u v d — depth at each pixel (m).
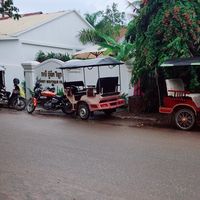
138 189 5.71
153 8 13.42
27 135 10.25
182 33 12.51
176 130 10.98
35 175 6.50
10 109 17.02
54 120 13.34
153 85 14.26
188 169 6.70
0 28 24.94
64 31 26.08
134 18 14.40
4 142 9.30
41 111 15.94
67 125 12.09
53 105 15.25
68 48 26.39
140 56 13.62
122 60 16.06
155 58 12.91
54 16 25.36
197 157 7.55
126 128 11.39
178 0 12.80
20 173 6.62
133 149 8.36
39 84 16.81
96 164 7.13
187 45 12.62
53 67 18.12
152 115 13.79
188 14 12.45
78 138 9.75
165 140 9.39
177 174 6.42
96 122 12.77
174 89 11.82
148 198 5.34
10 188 5.87
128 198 5.36
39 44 24.25
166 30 12.62
